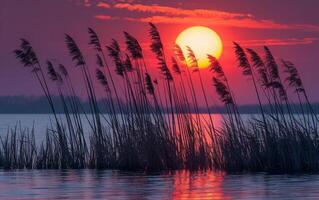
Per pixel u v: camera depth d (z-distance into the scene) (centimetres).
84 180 5625
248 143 6334
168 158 6431
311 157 6294
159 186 5184
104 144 6700
